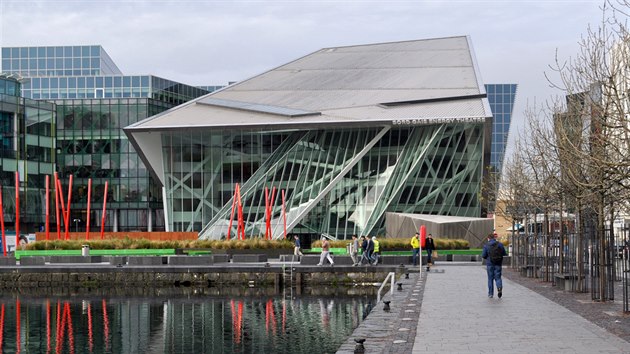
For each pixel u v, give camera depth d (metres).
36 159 98.75
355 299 38.97
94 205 109.06
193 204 82.25
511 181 58.66
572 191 31.33
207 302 38.16
